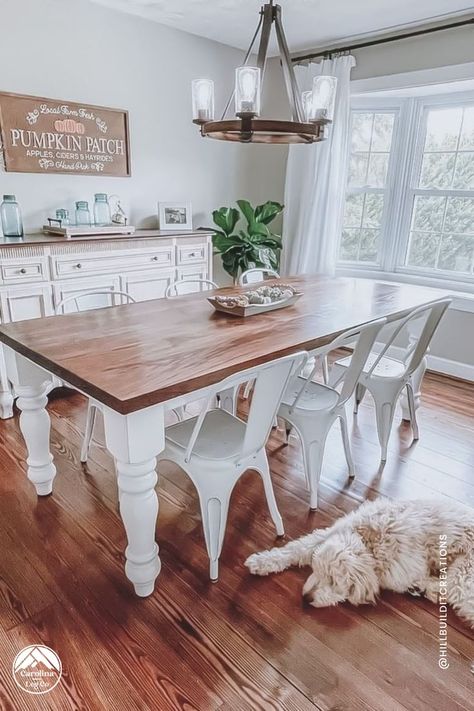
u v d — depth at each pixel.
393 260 4.09
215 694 1.30
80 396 3.19
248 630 1.50
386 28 3.42
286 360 1.52
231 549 1.84
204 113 2.00
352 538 1.76
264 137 2.01
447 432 2.81
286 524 1.99
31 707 1.27
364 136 4.02
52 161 3.18
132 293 3.26
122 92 3.44
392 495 2.19
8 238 2.84
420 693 1.32
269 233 4.27
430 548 1.73
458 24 3.15
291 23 3.35
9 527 1.93
